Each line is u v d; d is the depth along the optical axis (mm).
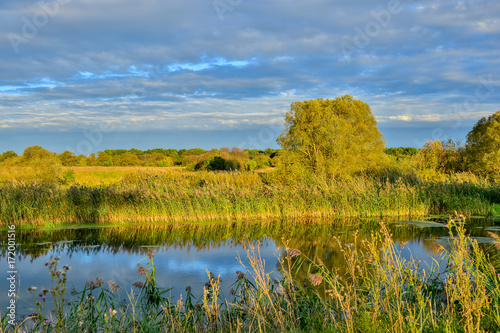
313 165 28484
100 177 30625
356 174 29109
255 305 4895
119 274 8758
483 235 12703
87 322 5184
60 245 11891
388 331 3873
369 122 33438
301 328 4734
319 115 28516
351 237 12859
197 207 17047
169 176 20531
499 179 26062
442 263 8344
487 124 31141
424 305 4316
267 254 10469
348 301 4324
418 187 20000
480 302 3980
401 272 4746
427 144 31344
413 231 13828
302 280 7547
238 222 16391
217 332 4785
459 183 20891
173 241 12523
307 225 15594
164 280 8273
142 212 16594
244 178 21125
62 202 16250
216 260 9984
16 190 15977
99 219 16234
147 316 5770
